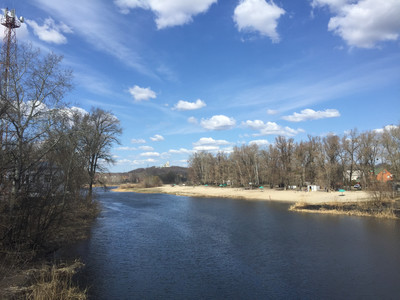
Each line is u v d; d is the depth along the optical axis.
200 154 132.38
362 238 23.16
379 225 28.48
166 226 29.92
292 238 23.64
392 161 51.81
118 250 19.83
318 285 13.64
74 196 27.12
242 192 77.06
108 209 46.25
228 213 40.47
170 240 23.20
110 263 16.78
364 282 13.96
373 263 16.81
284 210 42.44
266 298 12.19
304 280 14.28
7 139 15.67
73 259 17.19
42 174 17.00
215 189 96.69
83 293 11.96
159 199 68.56
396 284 13.65
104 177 41.09
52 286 11.85
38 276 13.46
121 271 15.43
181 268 16.09
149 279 14.30
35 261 15.70
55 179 17.77
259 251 19.72
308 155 75.31
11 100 16.98
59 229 22.61
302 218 34.16
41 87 18.77
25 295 11.21
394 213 34.53
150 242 22.47
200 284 13.70
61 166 19.14
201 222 32.56
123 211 43.66
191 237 24.34
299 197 58.34
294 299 12.10
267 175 86.38
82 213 33.59
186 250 20.02
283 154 79.19
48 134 18.70
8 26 25.19
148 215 38.78
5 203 14.95
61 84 19.81
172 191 100.44
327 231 26.28
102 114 40.97
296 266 16.45
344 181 72.06
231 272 15.49
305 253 19.11
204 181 125.75
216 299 12.04
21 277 13.07
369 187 42.75
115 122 42.12
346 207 41.41
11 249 15.21
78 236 23.42
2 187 14.24
